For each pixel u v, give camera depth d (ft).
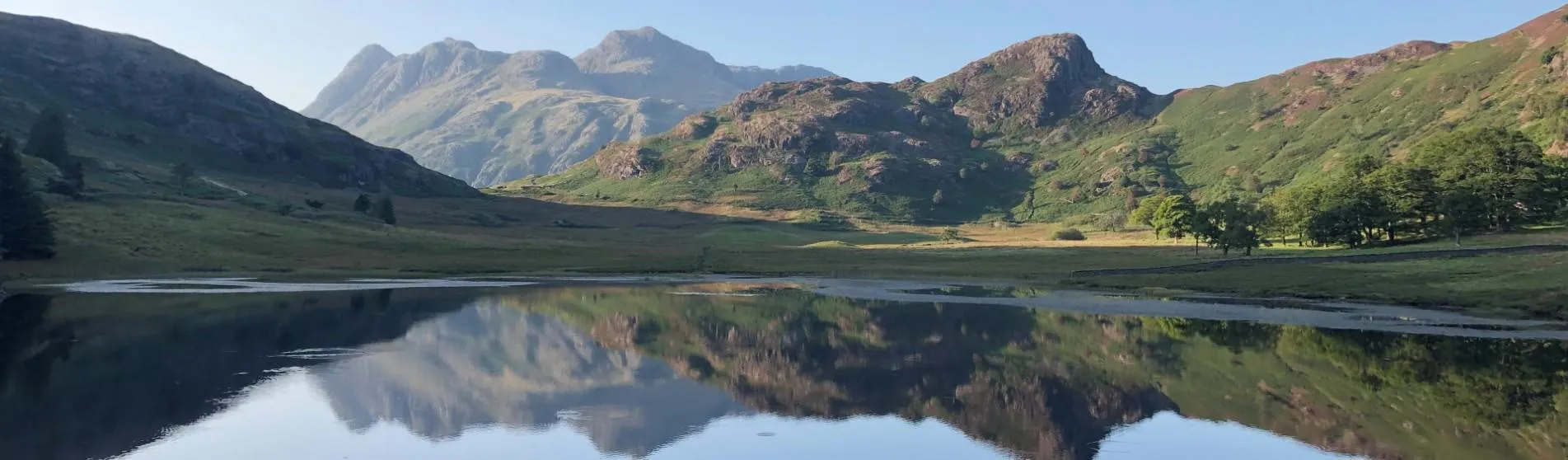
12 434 78.48
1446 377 117.29
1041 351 143.43
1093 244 629.10
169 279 314.55
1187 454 78.28
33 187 433.48
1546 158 465.06
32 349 132.98
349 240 476.54
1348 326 181.06
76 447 74.59
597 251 524.11
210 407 91.76
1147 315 205.67
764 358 135.85
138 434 79.92
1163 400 102.94
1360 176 504.84
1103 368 126.41
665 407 97.04
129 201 476.13
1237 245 416.87
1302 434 85.76
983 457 77.77
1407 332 168.35
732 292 284.41
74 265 327.88
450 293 268.82
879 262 469.57
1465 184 426.51
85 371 112.47
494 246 513.86
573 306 226.79
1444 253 331.36
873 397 104.63
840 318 198.29
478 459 74.43
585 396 103.14
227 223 463.83
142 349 134.31
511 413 92.68
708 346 149.69
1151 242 633.20
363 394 100.48
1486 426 88.33
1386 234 456.04
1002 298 260.42
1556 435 83.97
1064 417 92.99
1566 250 315.99
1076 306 230.48
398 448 77.20
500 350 140.77
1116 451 79.56
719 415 93.25
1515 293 221.46
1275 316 201.67
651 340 157.89
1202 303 236.63
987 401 101.86
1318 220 444.55
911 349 147.13
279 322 176.96
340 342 147.54
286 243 440.45
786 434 85.56
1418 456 76.79
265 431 81.97
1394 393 106.01
